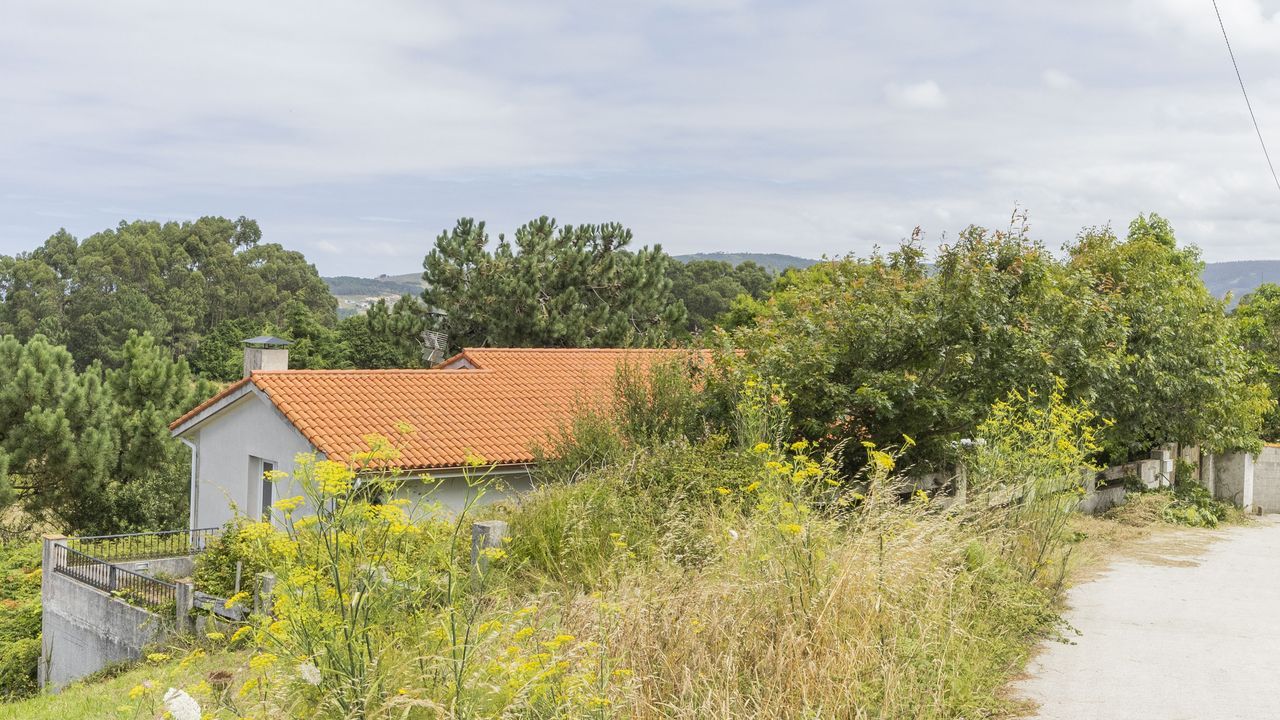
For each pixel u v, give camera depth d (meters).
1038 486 9.61
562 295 40.44
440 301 41.44
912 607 6.47
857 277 14.33
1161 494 17.75
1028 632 8.10
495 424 19.52
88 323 94.56
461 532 6.01
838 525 7.35
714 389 13.30
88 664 16.69
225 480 21.06
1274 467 22.06
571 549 8.48
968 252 13.48
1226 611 9.39
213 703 4.78
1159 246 20.78
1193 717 6.18
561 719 4.45
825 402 12.03
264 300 115.75
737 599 6.03
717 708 5.12
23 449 27.94
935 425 12.76
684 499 9.22
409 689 4.33
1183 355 19.05
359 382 20.25
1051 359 12.95
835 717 5.19
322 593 4.40
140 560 19.16
